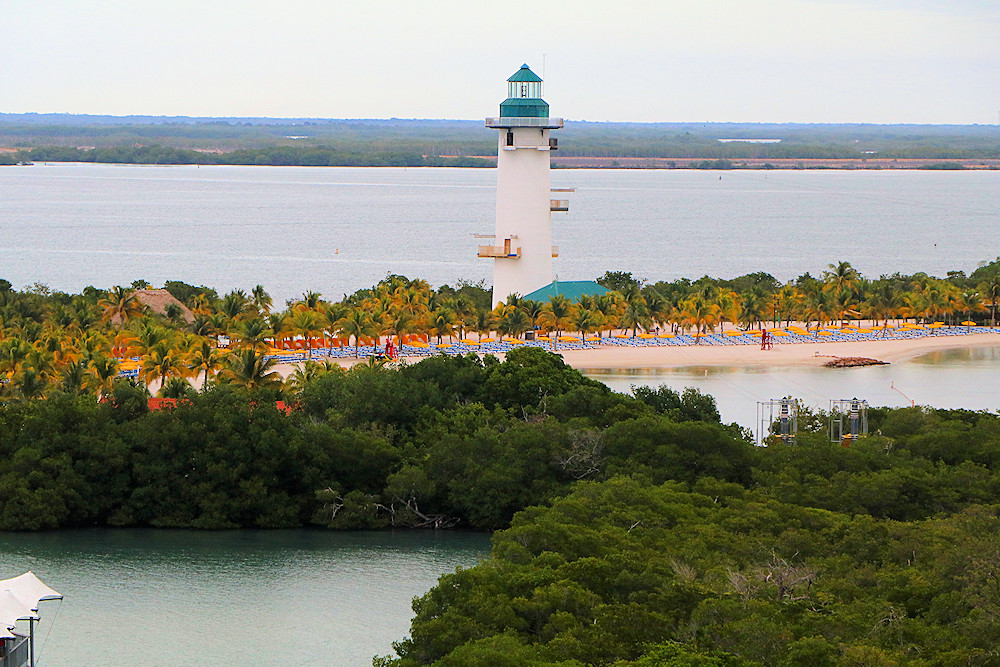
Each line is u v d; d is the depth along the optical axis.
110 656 187.75
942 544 176.50
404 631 198.75
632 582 163.88
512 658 138.12
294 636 196.25
